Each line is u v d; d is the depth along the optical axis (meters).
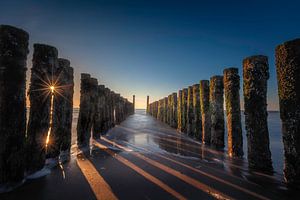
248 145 5.91
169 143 9.73
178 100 15.86
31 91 5.04
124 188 4.25
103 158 6.56
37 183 4.43
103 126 12.69
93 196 3.87
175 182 4.63
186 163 6.23
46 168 5.37
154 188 4.27
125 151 7.67
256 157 5.71
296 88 4.35
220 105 8.78
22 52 4.31
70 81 7.03
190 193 4.08
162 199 3.80
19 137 4.24
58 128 6.29
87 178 4.77
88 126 8.98
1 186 4.00
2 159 4.02
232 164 6.23
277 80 4.81
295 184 4.38
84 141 8.71
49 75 5.23
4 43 4.09
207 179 4.88
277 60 4.78
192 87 12.53
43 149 5.18
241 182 4.72
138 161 6.29
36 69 5.10
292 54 4.41
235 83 7.39
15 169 4.18
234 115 7.32
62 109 6.45
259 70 5.71
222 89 8.83
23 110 4.33
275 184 4.62
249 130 5.88
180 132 14.33
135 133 13.26
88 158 6.54
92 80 9.41
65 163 5.94
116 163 6.01
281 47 4.64
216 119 8.77
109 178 4.79
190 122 12.45
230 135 7.35
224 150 8.32
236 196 3.99
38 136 5.02
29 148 4.89
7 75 4.08
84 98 8.91
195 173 5.30
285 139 4.59
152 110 36.28
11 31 4.15
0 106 4.04
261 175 5.21
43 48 5.19
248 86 5.87
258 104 5.71
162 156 7.04
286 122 4.55
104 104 12.77
